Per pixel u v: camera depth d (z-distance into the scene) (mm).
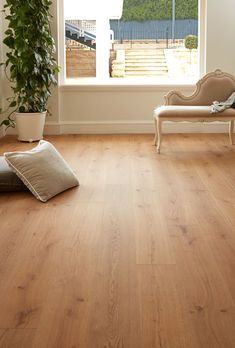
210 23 7465
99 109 7691
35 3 6832
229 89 6602
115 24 7789
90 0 7711
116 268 3014
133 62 7871
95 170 5383
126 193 4547
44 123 7246
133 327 2375
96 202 4285
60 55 7609
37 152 4551
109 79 7895
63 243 3402
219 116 6113
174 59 7848
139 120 7719
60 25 7562
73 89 7613
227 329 2352
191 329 2355
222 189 4660
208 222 3797
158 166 5562
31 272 2967
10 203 4277
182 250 3279
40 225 3750
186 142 6938
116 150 6434
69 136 7488
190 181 4941
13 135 7656
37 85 7008
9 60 6973
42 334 2324
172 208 4125
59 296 2678
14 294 2705
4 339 2287
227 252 3244
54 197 4426
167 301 2619
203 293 2703
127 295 2686
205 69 7594
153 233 3578
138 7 7746
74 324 2406
